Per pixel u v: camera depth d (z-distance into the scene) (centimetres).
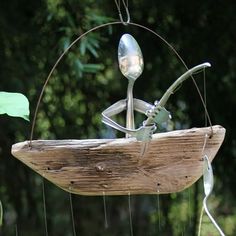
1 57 456
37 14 454
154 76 509
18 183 573
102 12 449
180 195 606
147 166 184
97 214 637
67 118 525
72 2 426
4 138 496
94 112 532
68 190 187
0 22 449
